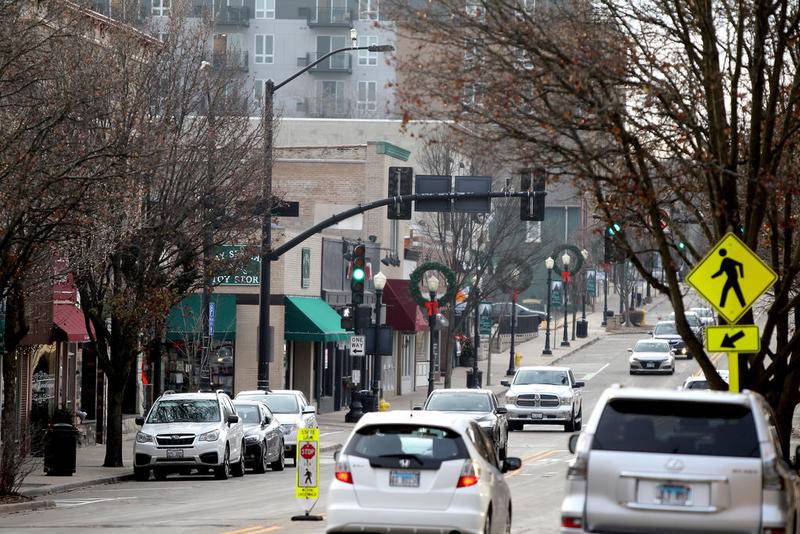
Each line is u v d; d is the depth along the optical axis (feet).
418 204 305.94
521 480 254.68
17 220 200.23
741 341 154.92
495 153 161.07
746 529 102.32
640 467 103.91
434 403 293.64
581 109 158.40
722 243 155.74
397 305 557.74
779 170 175.52
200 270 298.15
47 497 231.09
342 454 132.46
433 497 129.49
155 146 252.42
